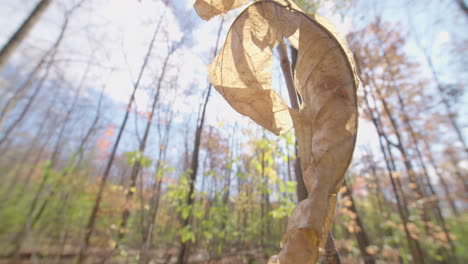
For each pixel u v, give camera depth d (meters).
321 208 0.69
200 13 1.26
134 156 3.23
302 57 0.96
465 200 4.86
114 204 3.92
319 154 0.76
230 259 4.97
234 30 1.20
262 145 3.17
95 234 3.76
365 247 3.76
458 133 4.77
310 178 0.80
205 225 3.56
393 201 5.44
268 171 3.10
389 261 4.22
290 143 2.73
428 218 4.76
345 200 4.09
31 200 3.15
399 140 5.50
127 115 4.74
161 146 4.11
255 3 1.13
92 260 3.34
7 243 2.79
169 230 4.70
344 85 0.82
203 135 5.71
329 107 0.80
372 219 5.53
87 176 3.89
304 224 0.68
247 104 1.14
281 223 5.46
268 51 1.14
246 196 5.11
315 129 0.82
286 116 1.11
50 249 3.16
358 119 0.78
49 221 3.32
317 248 0.71
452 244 4.53
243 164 3.62
